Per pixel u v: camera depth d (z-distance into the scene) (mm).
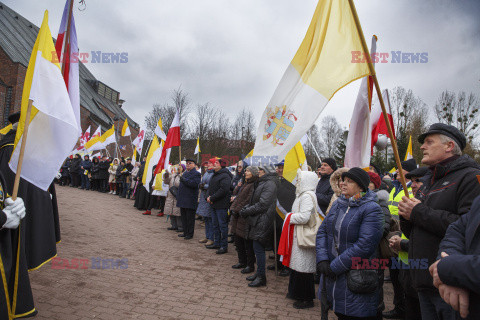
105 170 15531
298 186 3924
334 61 2506
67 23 3469
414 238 2072
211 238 6598
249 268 4973
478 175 1775
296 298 3781
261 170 5047
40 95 2627
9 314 2293
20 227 2445
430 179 2268
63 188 15555
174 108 25062
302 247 3715
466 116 19859
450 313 1814
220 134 28422
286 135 2559
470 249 1479
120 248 5871
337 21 2555
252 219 4434
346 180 2652
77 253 5324
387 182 6156
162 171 9344
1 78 22156
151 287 4160
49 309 3314
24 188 2873
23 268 2457
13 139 3021
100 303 3572
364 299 2416
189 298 3898
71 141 2730
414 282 2045
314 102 2508
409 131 21703
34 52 2613
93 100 36781
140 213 10141
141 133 14914
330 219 2756
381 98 2217
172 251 5969
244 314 3549
